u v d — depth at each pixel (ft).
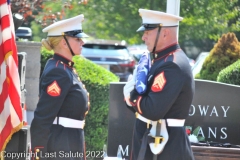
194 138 52.29
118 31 169.27
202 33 159.63
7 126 40.37
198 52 223.92
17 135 41.22
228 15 153.48
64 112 42.14
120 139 54.34
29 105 67.62
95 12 169.17
